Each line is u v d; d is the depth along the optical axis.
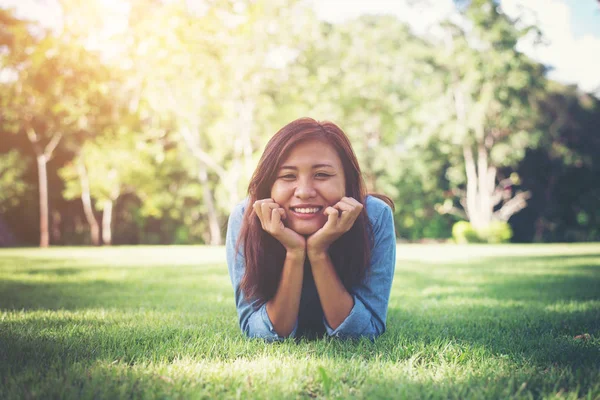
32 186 29.45
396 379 1.84
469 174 28.22
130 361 2.10
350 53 27.16
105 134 16.55
